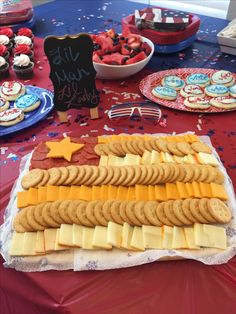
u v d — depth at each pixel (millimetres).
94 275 723
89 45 1068
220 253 731
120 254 733
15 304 826
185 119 1187
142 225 771
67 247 740
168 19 1569
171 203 808
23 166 982
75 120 1197
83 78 1121
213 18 1988
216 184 856
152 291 707
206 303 699
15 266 734
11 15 1832
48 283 716
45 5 2195
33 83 1431
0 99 1254
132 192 845
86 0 2256
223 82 1320
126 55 1387
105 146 993
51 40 1046
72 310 689
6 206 888
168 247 737
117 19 1993
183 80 1370
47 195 837
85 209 797
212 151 997
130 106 1185
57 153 968
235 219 790
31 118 1183
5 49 1587
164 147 977
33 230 775
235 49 1579
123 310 692
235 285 715
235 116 1199
